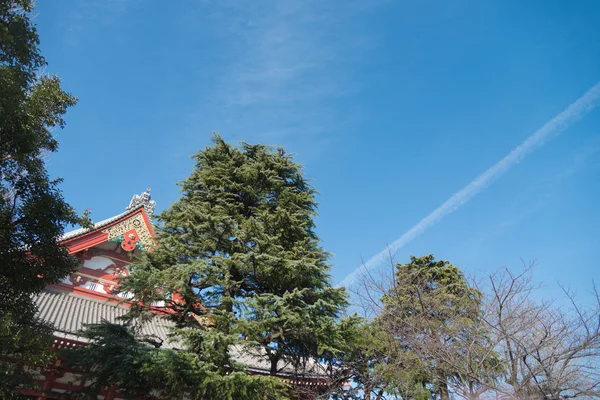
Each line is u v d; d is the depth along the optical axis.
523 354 11.23
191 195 17.72
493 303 13.16
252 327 13.34
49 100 11.76
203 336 12.73
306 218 18.06
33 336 11.12
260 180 18.00
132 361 12.83
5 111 9.77
